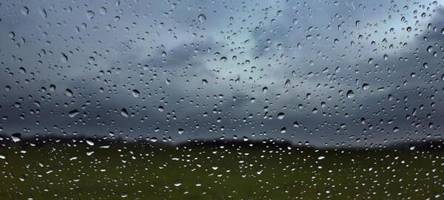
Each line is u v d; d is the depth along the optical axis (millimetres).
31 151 3967
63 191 3135
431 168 3654
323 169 3975
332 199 3100
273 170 4074
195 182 3664
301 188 3428
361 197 3061
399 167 3766
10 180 3193
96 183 3439
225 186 3553
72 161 4000
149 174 3895
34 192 3012
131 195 3229
